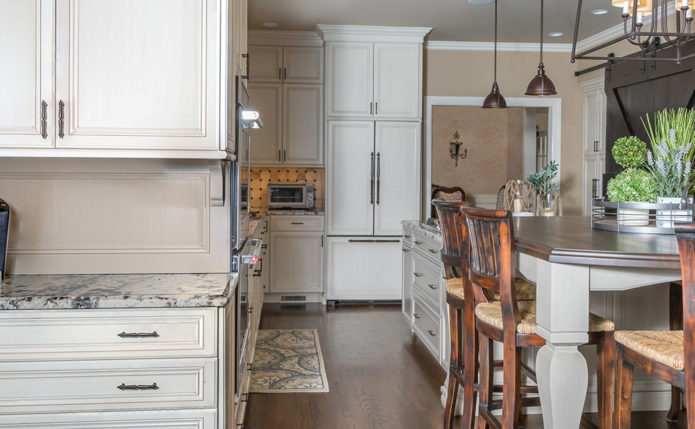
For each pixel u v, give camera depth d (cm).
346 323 555
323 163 648
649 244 222
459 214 295
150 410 192
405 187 640
